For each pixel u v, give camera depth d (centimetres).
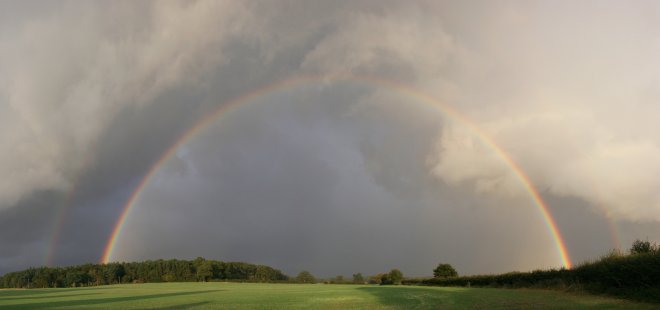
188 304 4797
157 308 4278
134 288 12188
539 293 4641
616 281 3822
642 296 3303
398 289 7219
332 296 5606
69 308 4638
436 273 12450
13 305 5519
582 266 4891
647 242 4034
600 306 2816
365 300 4594
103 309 4312
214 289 10100
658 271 3362
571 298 3672
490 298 4112
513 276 7281
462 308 3188
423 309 3238
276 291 8069
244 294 6925
